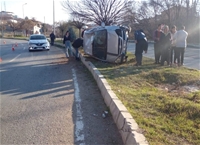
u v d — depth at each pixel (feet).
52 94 20.52
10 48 80.33
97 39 36.47
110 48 34.37
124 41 34.32
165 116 13.28
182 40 30.60
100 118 14.92
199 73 24.89
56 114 15.67
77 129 13.38
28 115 15.55
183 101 15.35
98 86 22.59
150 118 12.96
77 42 42.93
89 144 11.73
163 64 31.27
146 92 18.12
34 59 46.60
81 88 22.47
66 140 12.15
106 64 33.47
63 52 61.77
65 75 29.22
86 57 41.14
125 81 22.17
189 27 106.63
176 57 31.78
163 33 30.81
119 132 12.80
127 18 53.01
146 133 11.02
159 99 16.24
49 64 39.22
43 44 65.77
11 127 13.75
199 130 11.48
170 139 10.63
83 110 16.38
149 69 27.81
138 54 32.17
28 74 30.25
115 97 16.34
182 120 12.64
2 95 20.42
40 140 12.17
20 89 22.41
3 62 42.65
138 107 14.67
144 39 31.76
